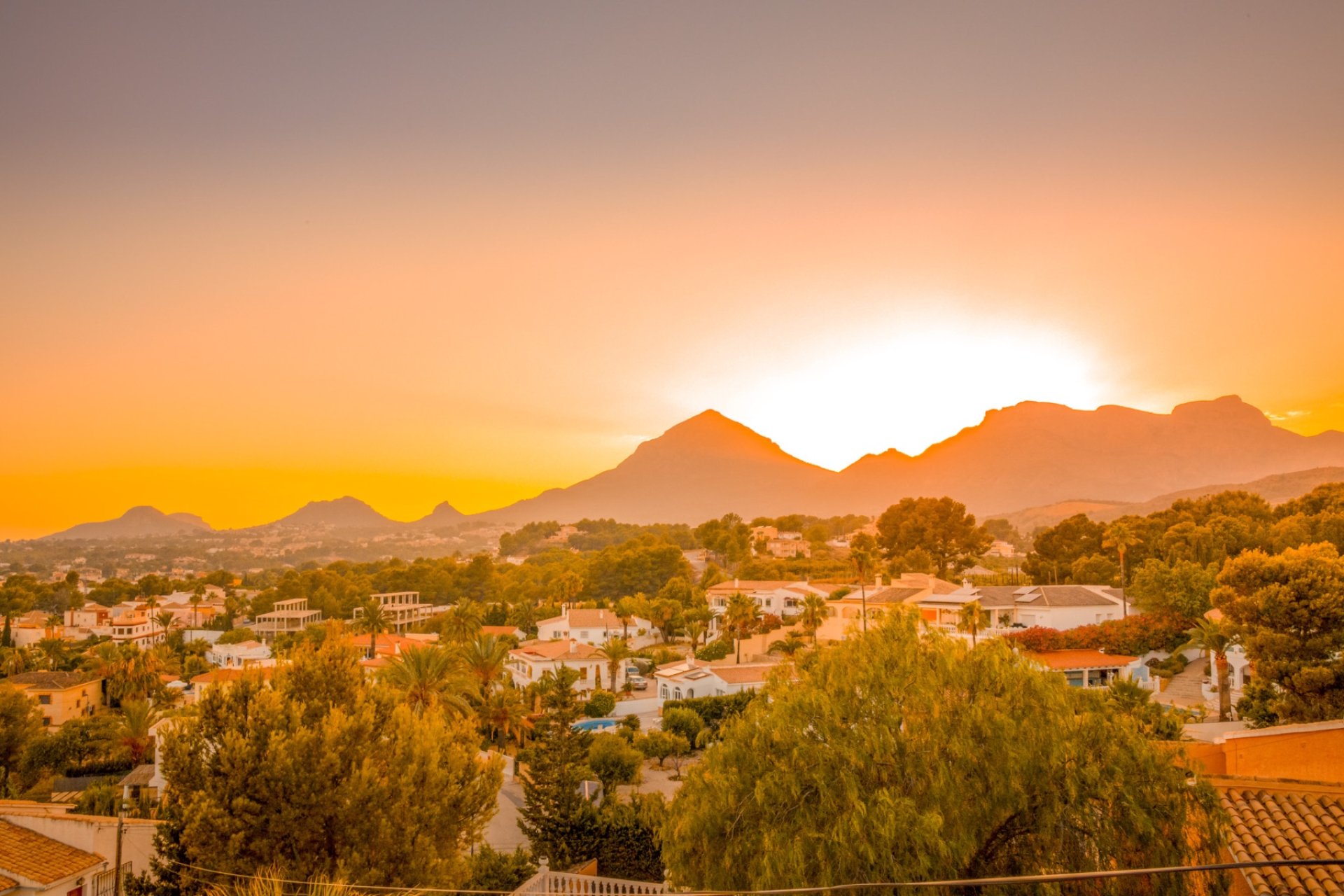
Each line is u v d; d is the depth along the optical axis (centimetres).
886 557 17625
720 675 8062
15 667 12362
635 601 13912
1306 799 2042
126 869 2816
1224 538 10369
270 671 3262
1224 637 5744
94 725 7919
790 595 13188
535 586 19012
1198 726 4884
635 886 3088
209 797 2378
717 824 2186
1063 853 2084
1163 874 1981
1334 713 4078
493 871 3350
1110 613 9350
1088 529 13475
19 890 2553
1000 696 2234
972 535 16938
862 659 2336
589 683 9738
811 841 2016
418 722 2864
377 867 2381
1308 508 11738
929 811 1967
